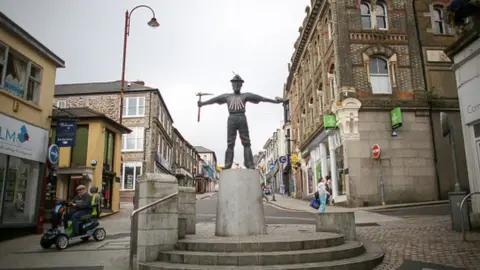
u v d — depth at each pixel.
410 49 21.47
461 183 20.33
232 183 8.28
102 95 33.06
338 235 7.67
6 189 11.12
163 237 6.78
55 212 9.40
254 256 6.11
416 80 21.08
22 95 11.98
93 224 10.00
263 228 8.24
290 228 10.80
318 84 26.16
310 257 6.26
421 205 18.36
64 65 14.13
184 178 52.91
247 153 9.15
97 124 19.00
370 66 21.33
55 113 17.94
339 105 20.45
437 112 20.94
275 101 9.51
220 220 8.26
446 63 21.69
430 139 20.44
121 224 14.90
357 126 20.02
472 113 10.05
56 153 13.49
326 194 14.70
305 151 31.64
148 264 6.30
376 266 6.56
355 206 19.25
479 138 9.93
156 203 6.64
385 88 21.12
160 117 36.91
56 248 9.05
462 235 8.80
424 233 9.52
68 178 18.72
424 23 22.17
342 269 6.04
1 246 9.57
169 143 43.59
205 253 6.39
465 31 10.34
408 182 19.77
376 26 21.72
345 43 21.02
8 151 10.98
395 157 19.97
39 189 12.50
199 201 31.97
